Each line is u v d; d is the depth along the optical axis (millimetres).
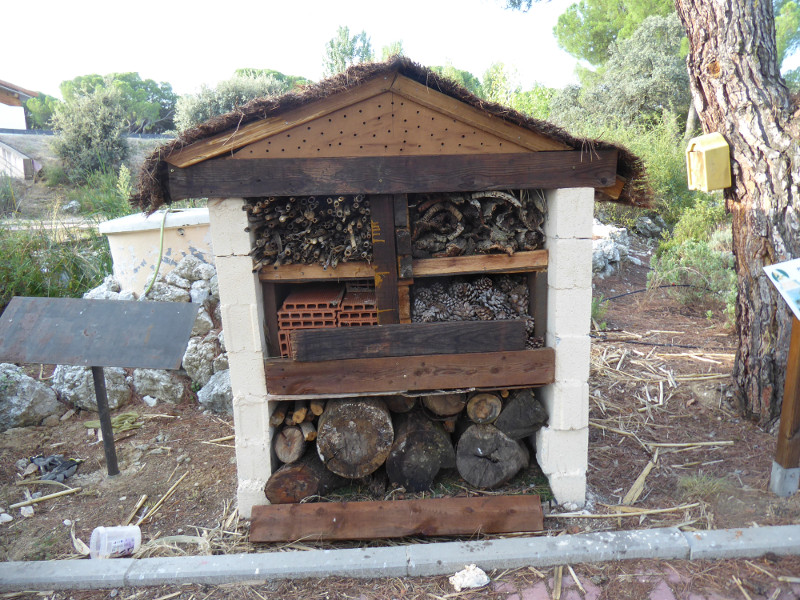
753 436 3902
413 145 2803
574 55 21422
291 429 3277
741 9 3795
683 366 5082
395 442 3250
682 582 2588
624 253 8828
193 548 3045
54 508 3553
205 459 4062
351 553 2834
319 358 3029
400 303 3070
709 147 3920
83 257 6941
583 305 3027
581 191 2893
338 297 3166
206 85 16703
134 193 2881
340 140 2781
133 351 3490
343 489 3357
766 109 3791
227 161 2779
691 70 4168
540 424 3273
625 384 4812
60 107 15930
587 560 2760
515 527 3002
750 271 3980
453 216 3035
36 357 3576
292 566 2768
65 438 4484
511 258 3082
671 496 3289
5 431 4547
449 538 3045
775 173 3770
